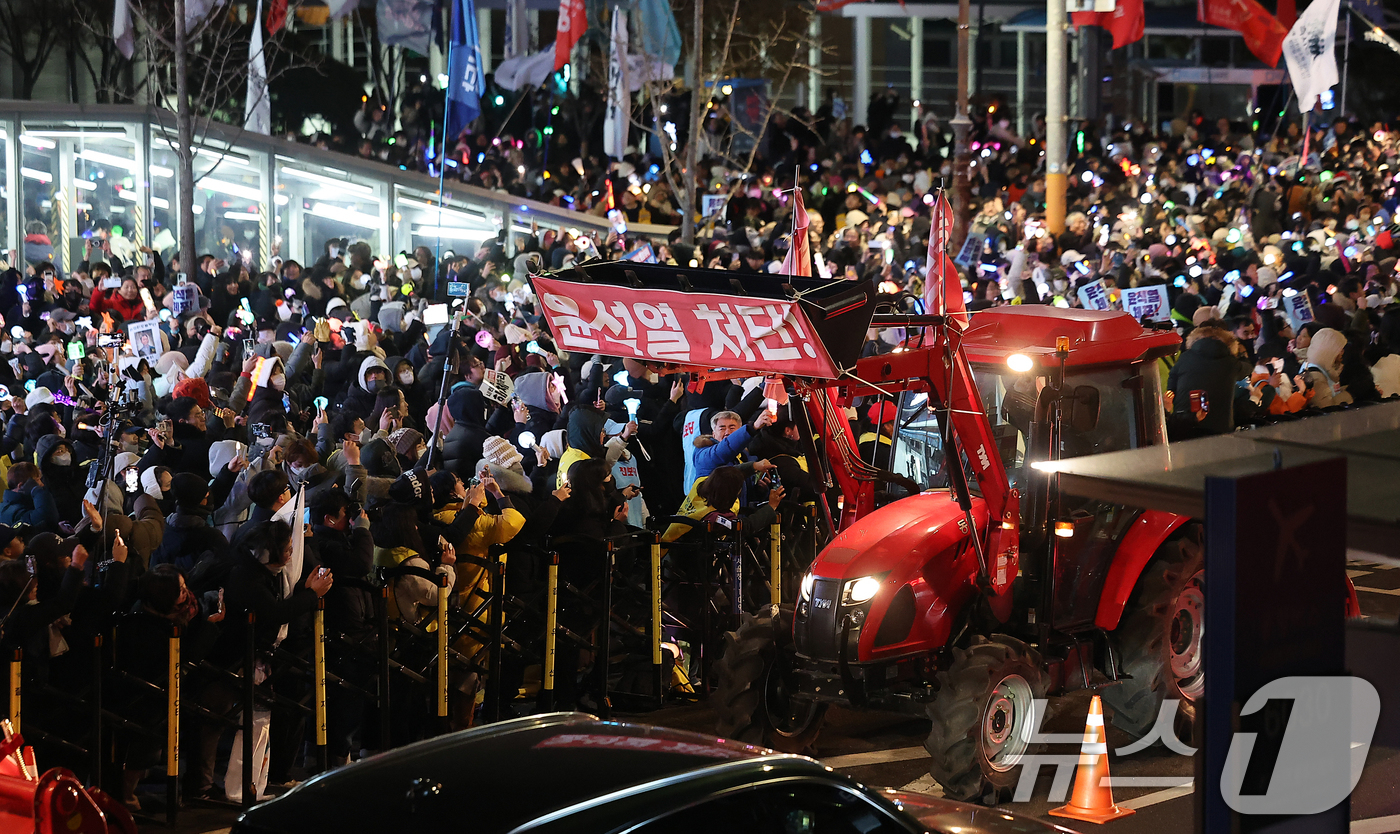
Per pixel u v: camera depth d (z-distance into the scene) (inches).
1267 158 2910.9
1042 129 3051.2
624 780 396.5
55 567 656.4
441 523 784.9
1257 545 360.2
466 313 1414.9
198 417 944.3
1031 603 724.0
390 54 3051.2
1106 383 739.4
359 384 1157.1
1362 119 3767.2
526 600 809.5
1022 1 3545.8
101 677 649.6
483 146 2544.3
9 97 2719.0
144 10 2257.6
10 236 1961.1
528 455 1031.6
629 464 948.6
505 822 376.8
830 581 693.9
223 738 804.6
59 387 1133.1
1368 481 392.8
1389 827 639.1
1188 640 774.5
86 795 496.7
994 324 751.1
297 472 839.7
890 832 425.7
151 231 2015.3
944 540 706.2
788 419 946.1
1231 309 1710.1
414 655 766.5
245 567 680.4
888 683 707.4
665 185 2484.0
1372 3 2925.7
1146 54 3927.2
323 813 391.5
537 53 2546.8
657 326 625.0
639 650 861.2
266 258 2068.2
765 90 2984.7
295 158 2068.2
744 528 863.7
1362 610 1031.6
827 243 2127.2
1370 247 2076.8
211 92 2511.1
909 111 3777.1
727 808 397.1
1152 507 391.9
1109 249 1978.3
